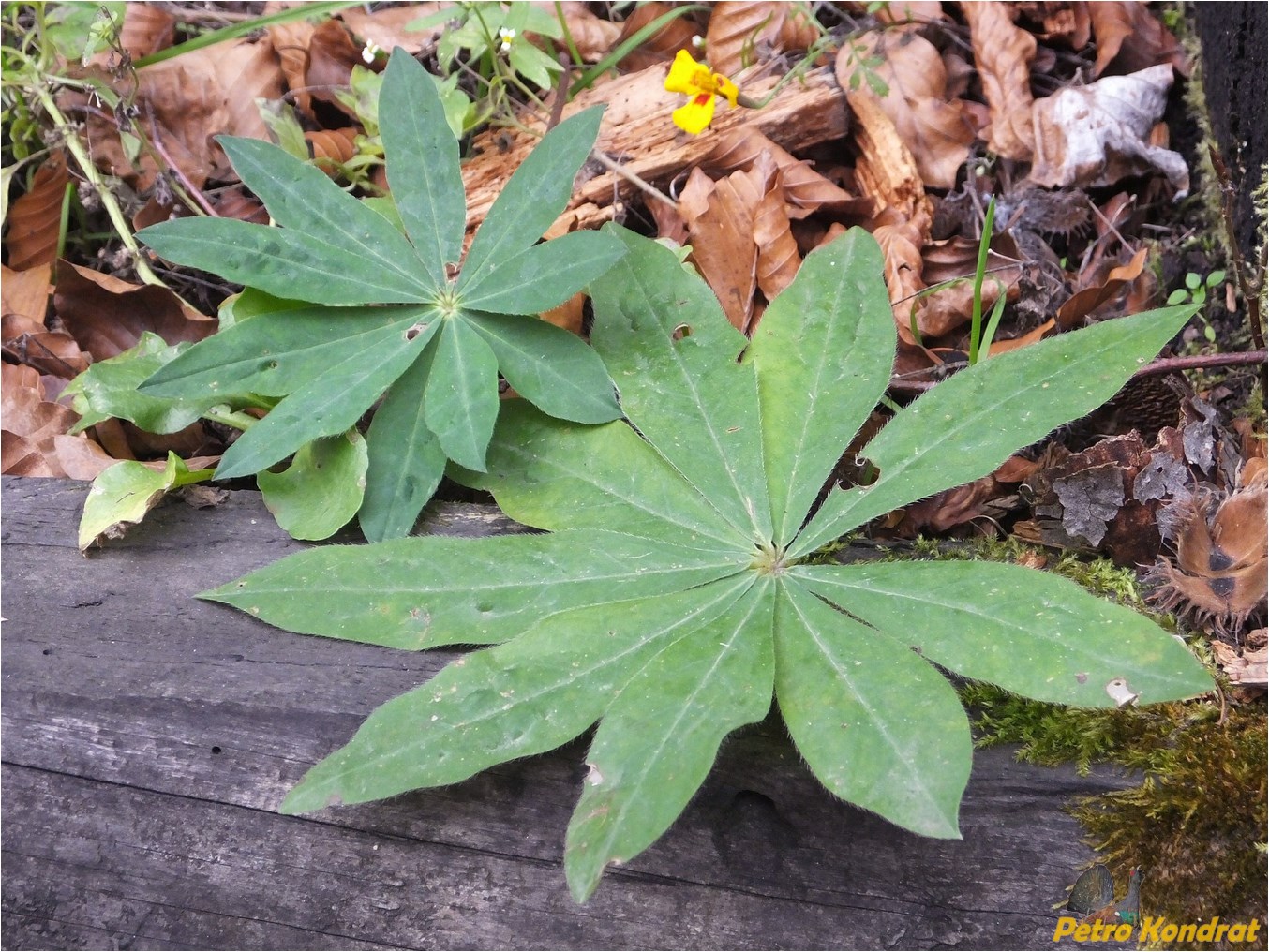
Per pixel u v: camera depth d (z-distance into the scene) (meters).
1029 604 0.33
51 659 0.36
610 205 0.47
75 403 0.41
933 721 0.31
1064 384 0.35
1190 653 0.32
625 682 0.33
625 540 0.35
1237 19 0.45
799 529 0.35
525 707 0.33
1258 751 0.33
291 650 0.36
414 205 0.38
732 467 0.36
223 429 0.42
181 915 0.34
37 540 0.38
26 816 0.35
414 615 0.35
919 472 0.35
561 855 0.33
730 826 0.33
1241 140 0.45
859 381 0.37
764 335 0.38
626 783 0.31
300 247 0.37
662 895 0.33
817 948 0.33
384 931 0.33
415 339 0.37
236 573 0.37
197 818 0.34
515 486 0.37
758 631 0.33
